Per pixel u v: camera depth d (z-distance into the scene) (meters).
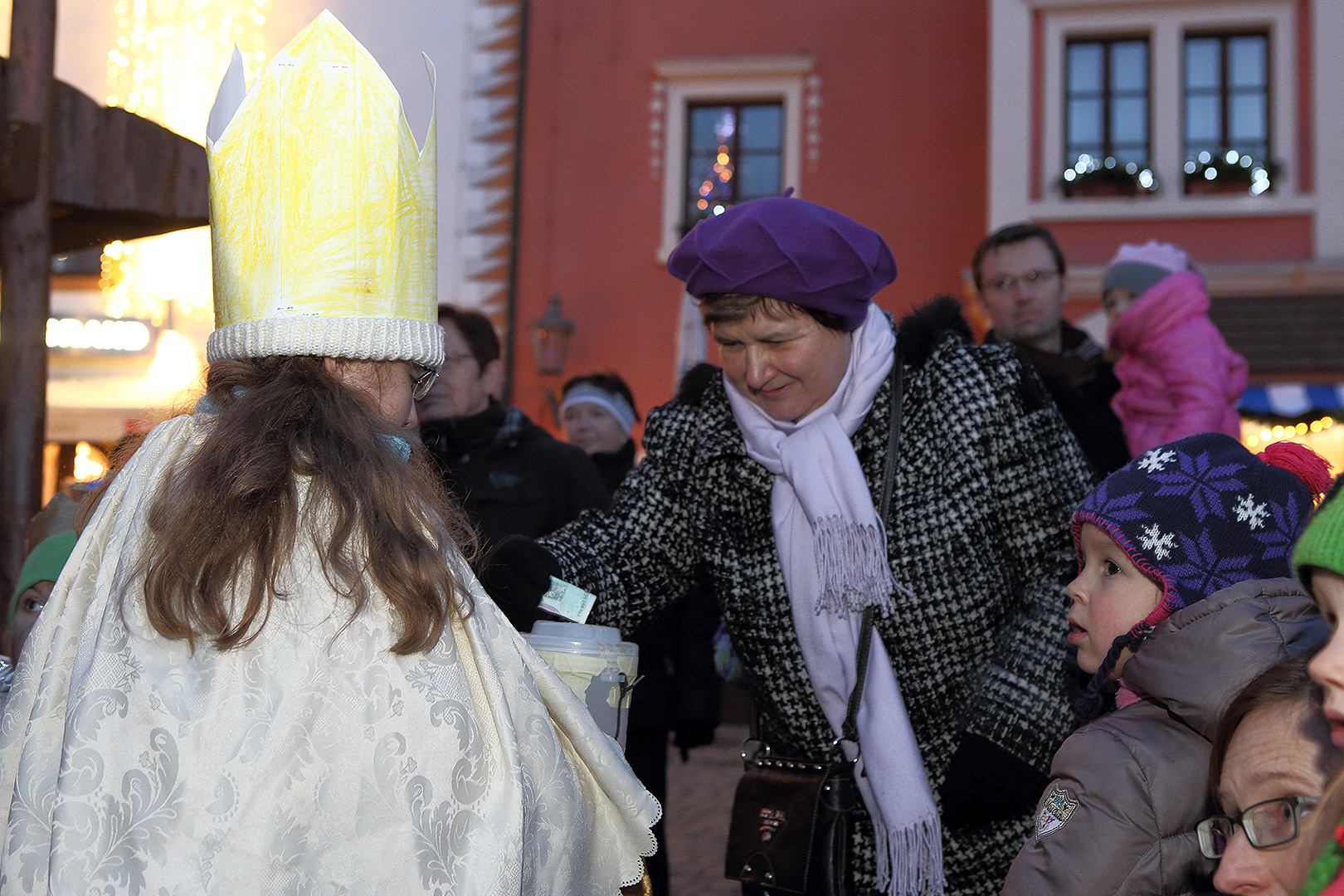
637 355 13.02
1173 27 12.02
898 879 1.90
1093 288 11.84
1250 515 1.67
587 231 13.22
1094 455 3.30
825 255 1.92
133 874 1.18
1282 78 11.93
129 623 1.26
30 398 3.79
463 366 3.30
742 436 2.12
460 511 1.52
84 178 3.95
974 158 12.63
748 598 2.11
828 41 12.99
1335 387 10.64
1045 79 12.20
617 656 1.82
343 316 1.41
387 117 1.44
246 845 1.21
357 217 1.42
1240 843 1.33
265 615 1.27
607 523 2.19
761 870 2.01
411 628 1.30
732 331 1.99
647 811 1.46
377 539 1.31
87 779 1.20
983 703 1.97
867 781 1.99
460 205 13.31
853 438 2.06
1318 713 1.30
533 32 13.43
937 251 12.61
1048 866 1.55
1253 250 11.81
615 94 13.30
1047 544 2.04
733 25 13.17
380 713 1.28
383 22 12.48
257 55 9.94
